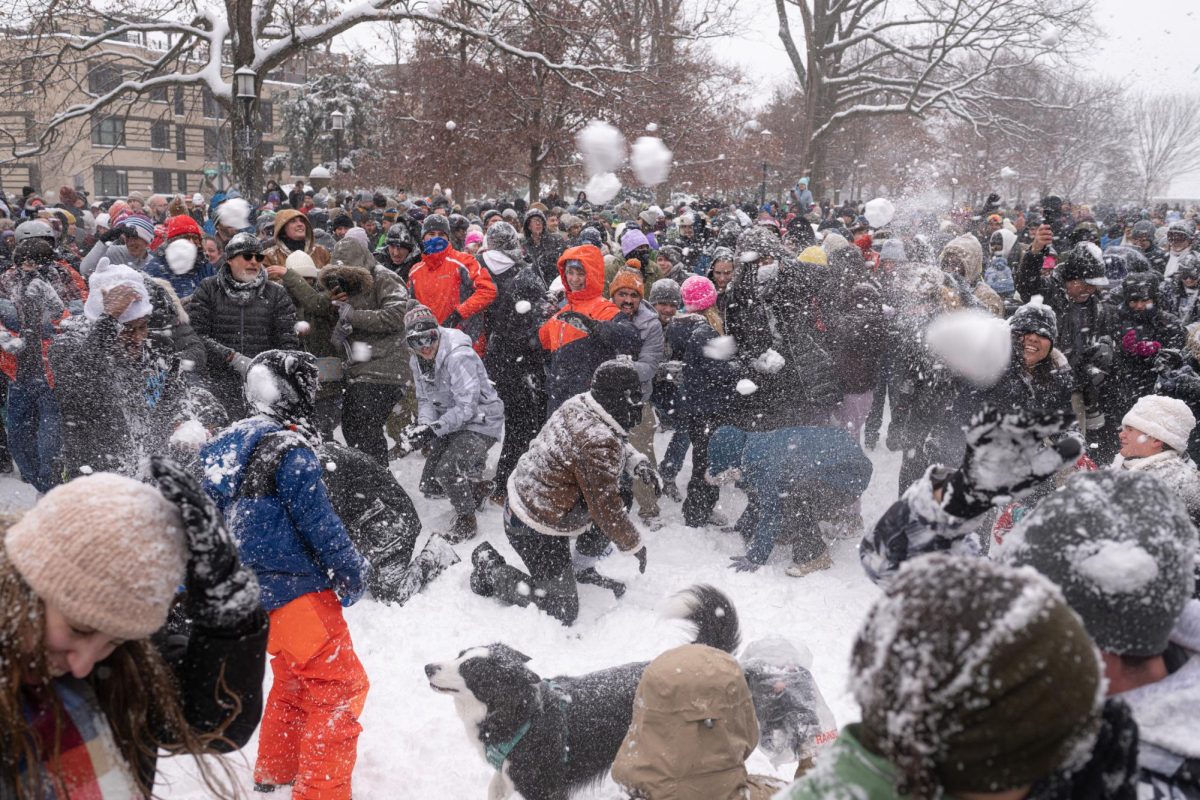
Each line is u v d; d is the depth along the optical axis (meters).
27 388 6.18
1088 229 11.18
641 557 4.91
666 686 2.36
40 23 18.88
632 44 22.30
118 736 1.66
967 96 31.03
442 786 3.62
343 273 6.41
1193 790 1.55
